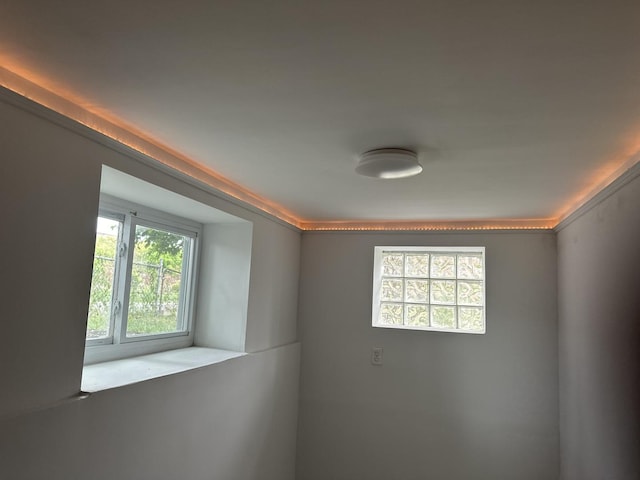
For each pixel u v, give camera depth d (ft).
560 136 4.95
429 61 3.51
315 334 10.85
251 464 8.22
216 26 3.14
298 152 5.85
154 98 4.39
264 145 5.64
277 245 9.82
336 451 10.33
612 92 3.92
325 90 4.09
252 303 8.58
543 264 9.60
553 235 9.61
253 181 7.43
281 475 9.67
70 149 4.46
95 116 4.84
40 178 4.14
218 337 8.48
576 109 4.27
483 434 9.51
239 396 7.80
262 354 8.72
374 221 10.71
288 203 9.04
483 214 9.32
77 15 3.06
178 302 8.27
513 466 9.25
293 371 10.37
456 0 2.76
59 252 4.34
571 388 8.18
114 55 3.60
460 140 5.17
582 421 7.45
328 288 10.93
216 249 8.75
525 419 9.31
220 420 7.17
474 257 10.41
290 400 10.19
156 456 5.61
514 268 9.75
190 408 6.36
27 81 4.08
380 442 10.10
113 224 6.61
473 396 9.66
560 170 6.14
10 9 3.01
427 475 9.71
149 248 7.39
